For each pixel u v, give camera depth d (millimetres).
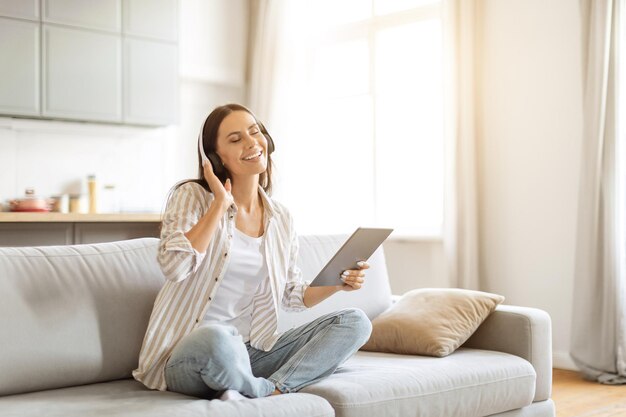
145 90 5426
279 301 2260
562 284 4488
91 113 5203
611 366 4047
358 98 5809
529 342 2611
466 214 4777
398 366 2332
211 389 1925
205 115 6188
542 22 4578
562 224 4492
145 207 5801
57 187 5375
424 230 5332
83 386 2070
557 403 3572
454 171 4816
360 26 5754
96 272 2176
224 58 6277
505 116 4758
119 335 2148
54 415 1670
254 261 2184
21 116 5012
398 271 5398
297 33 6066
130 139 5734
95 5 5203
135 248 2312
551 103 4543
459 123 4824
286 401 1859
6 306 1964
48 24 5020
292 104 6027
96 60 5211
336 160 5973
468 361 2447
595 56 4148
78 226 4781
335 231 5953
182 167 6047
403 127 5500
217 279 2090
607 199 4105
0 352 1911
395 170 5551
